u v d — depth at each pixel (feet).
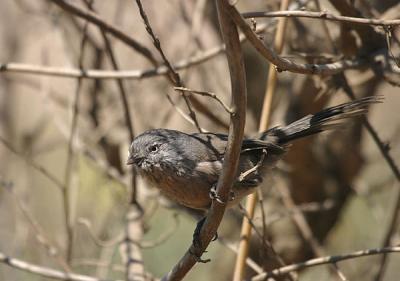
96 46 40.91
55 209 45.44
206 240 24.08
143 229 35.70
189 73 39.17
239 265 27.68
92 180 42.47
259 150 28.25
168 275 25.55
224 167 22.21
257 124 41.32
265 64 41.78
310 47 34.86
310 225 40.88
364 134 44.50
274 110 39.58
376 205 40.27
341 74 30.83
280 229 40.14
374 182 44.83
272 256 29.01
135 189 34.83
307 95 36.76
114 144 41.83
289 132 28.99
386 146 30.45
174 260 43.91
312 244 36.24
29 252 39.17
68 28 43.55
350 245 43.39
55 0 29.94
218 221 23.38
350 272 41.57
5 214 42.09
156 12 43.11
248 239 27.86
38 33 43.52
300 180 40.29
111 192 40.29
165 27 42.78
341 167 40.47
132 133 33.30
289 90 38.86
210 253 47.26
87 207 42.06
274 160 29.30
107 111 41.93
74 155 39.70
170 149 27.37
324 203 39.75
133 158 27.94
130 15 42.42
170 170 27.22
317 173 40.09
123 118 41.78
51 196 45.75
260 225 36.96
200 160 27.14
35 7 42.16
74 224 36.55
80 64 32.19
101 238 38.81
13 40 43.73
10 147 33.06
